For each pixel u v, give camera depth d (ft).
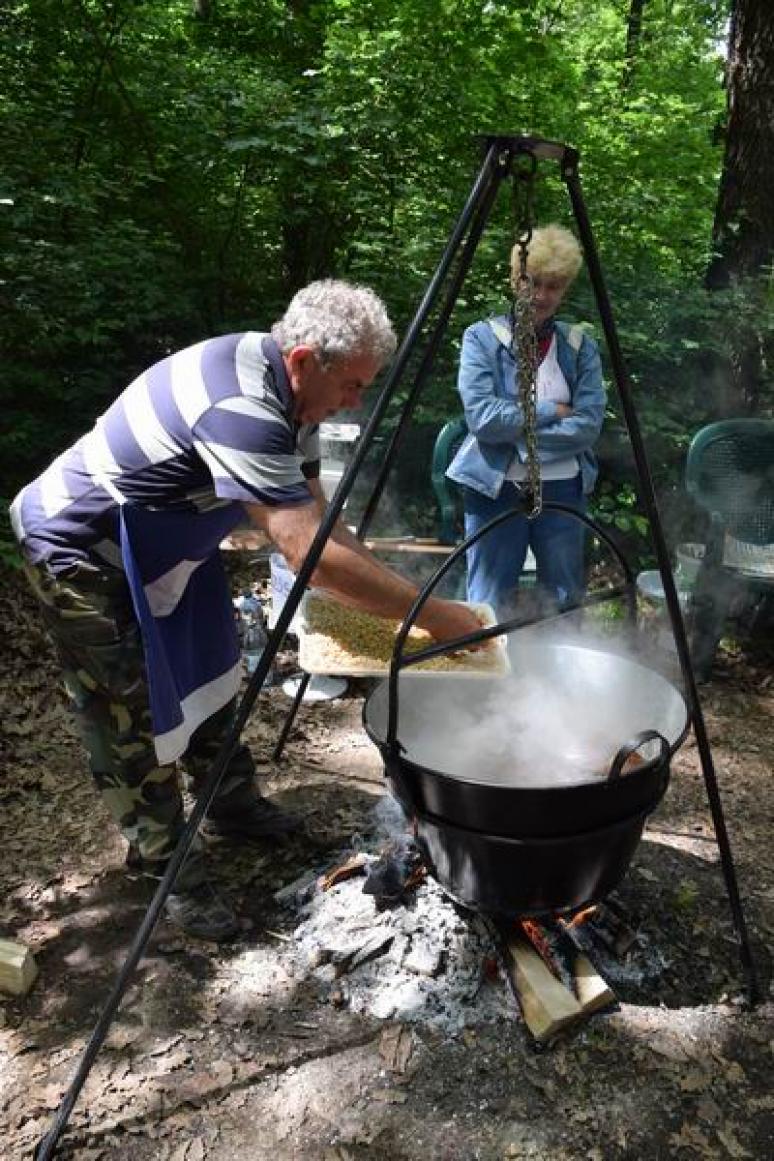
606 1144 5.62
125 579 6.21
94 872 7.92
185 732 6.55
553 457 10.23
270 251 20.17
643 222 17.13
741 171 15.34
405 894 7.30
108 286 16.05
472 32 16.39
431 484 16.20
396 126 16.14
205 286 19.10
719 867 8.36
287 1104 5.83
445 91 16.17
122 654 6.27
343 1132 5.66
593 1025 6.46
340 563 5.64
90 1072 5.99
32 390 15.83
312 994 6.69
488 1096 5.91
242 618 11.43
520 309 5.45
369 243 16.79
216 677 7.28
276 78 19.26
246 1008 6.55
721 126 19.30
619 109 19.61
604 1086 6.01
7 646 11.71
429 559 14.43
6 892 7.62
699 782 9.86
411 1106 5.83
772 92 14.71
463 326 14.96
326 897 7.45
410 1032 6.37
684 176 19.04
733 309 15.16
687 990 6.84
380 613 5.99
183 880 7.10
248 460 5.36
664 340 15.58
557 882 5.98
